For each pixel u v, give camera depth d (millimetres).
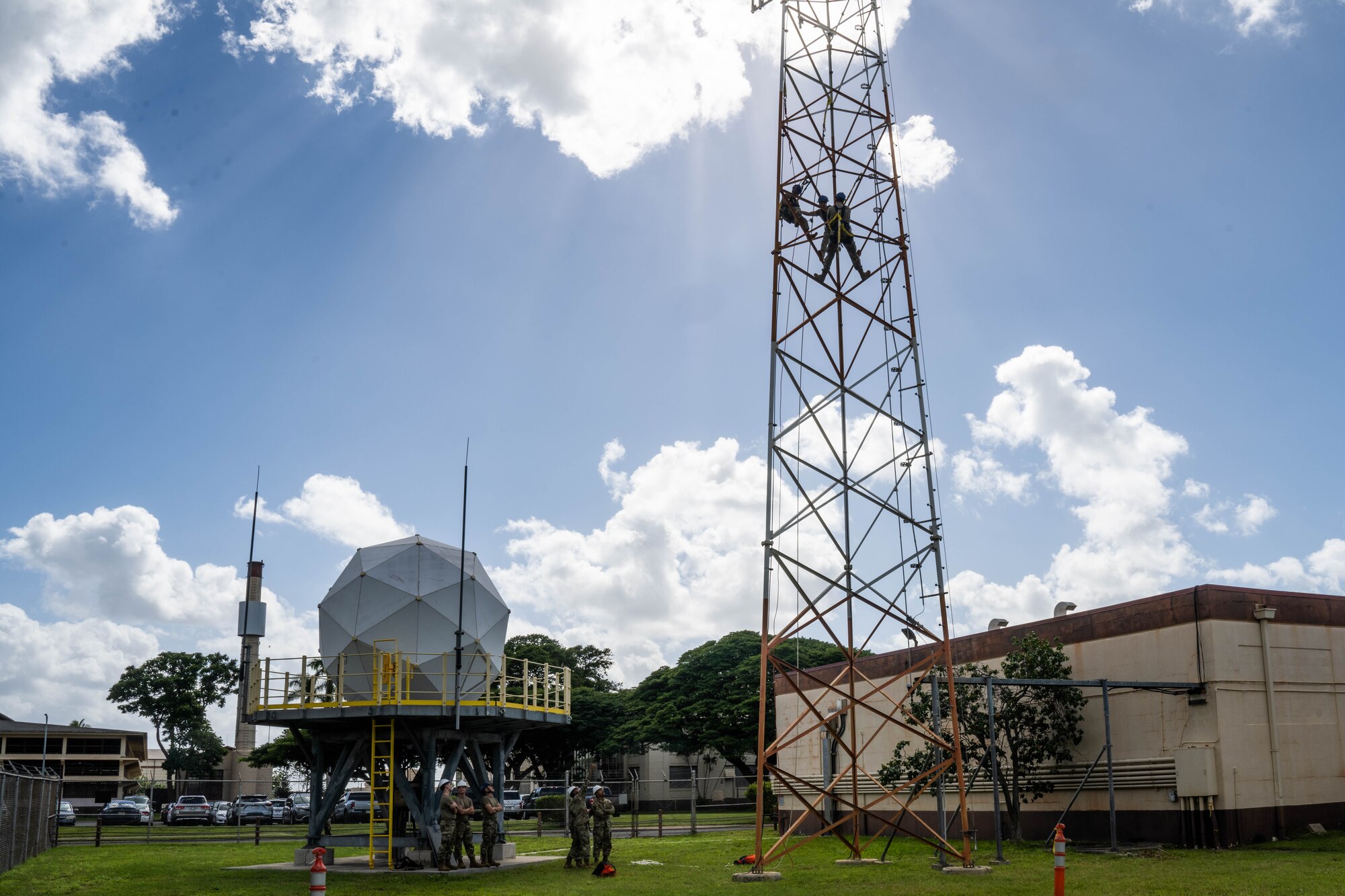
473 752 28266
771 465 21469
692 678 70750
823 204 23000
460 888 20438
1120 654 26703
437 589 27172
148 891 20156
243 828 50094
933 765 27125
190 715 88688
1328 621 26172
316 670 25672
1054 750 26766
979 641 31547
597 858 25297
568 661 88500
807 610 21453
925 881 19234
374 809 25156
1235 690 24438
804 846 29500
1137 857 22594
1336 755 25375
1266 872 18625
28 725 92500
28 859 28578
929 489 21672
